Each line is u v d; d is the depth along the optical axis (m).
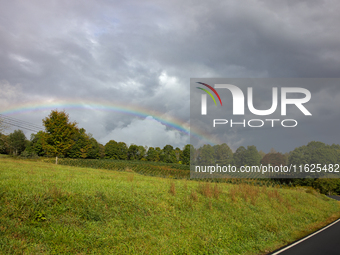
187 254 6.82
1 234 5.59
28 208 6.78
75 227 6.75
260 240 8.99
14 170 14.58
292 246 8.36
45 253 5.38
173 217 9.34
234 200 13.50
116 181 13.94
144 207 9.24
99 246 6.23
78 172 18.83
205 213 10.62
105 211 8.04
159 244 6.97
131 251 6.30
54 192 7.90
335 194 49.25
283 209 15.14
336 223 14.37
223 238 8.53
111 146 99.56
